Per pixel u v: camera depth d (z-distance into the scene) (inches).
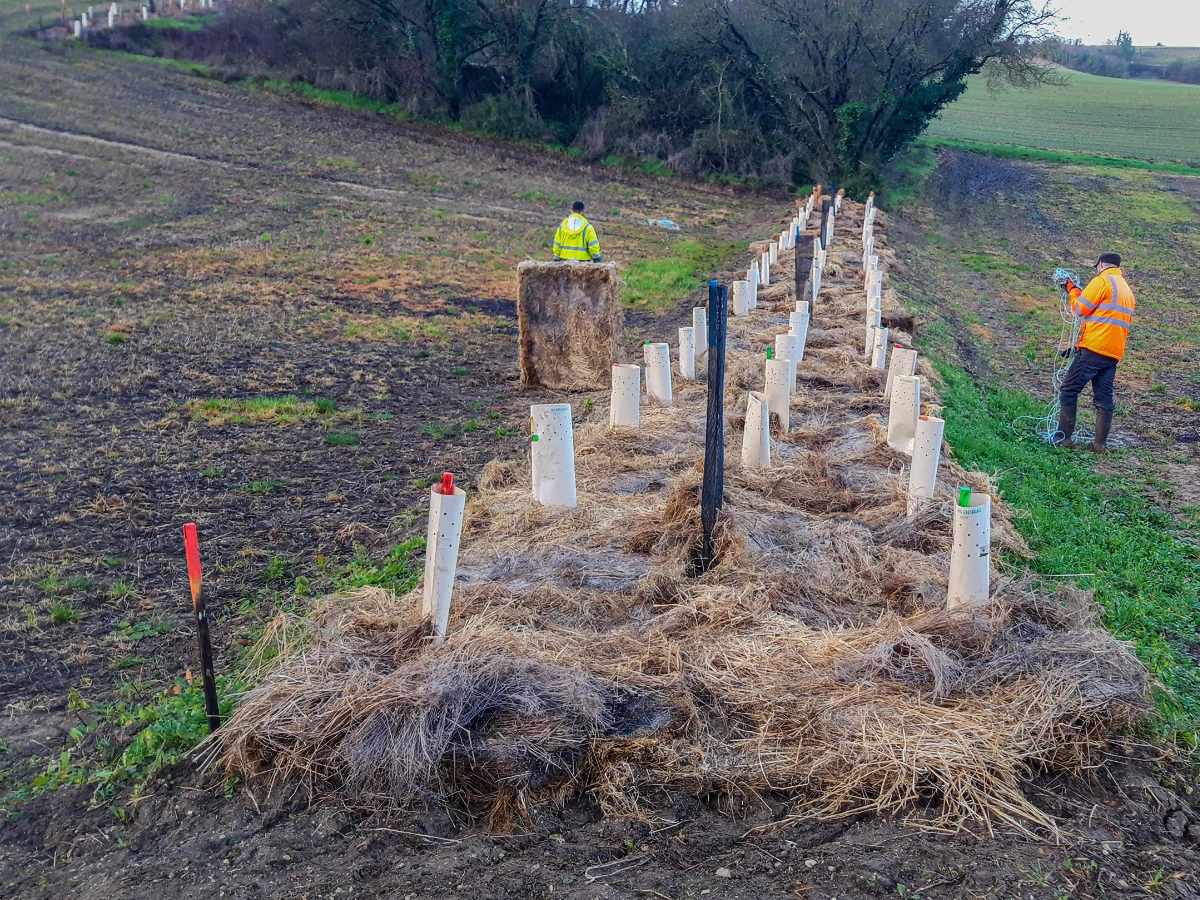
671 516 260.2
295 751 171.9
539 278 469.7
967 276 933.2
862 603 228.8
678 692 185.3
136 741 185.5
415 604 213.9
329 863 152.2
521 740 171.2
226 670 217.0
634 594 226.1
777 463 316.8
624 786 165.0
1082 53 4252.0
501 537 263.7
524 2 1581.0
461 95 1664.6
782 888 142.7
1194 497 351.9
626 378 350.6
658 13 1657.2
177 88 1566.2
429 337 589.0
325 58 1679.4
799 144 1505.9
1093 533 302.7
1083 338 401.7
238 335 567.5
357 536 292.2
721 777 166.6
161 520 303.9
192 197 1031.6
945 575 235.8
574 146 1582.2
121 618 242.8
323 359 525.3
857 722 175.3
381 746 169.0
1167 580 271.6
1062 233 1213.1
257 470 351.6
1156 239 1173.7
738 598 217.9
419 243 907.4
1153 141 2073.1
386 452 375.2
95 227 874.8
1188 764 177.9
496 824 161.0
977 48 1416.1
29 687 213.5
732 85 1571.1
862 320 548.1
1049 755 173.8
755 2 1512.1
